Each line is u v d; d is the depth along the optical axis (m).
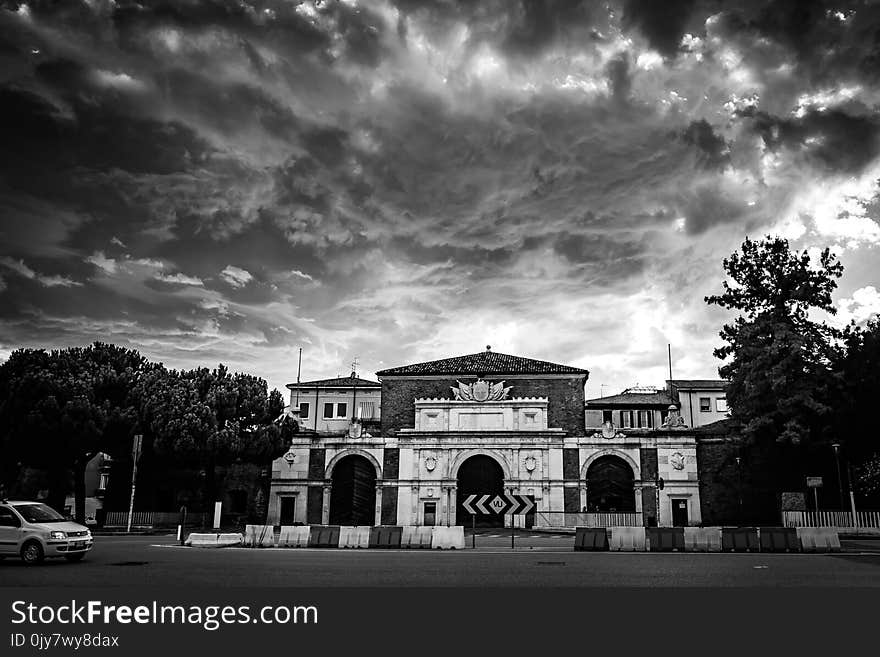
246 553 28.59
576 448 56.66
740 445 49.38
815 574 20.73
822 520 42.34
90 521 55.31
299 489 59.06
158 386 51.88
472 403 58.62
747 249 51.56
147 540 37.38
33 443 46.81
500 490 57.31
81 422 47.03
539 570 21.84
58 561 24.50
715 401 73.88
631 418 72.44
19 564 23.16
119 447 53.06
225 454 50.25
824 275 49.31
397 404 60.78
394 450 58.94
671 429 55.75
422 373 60.69
